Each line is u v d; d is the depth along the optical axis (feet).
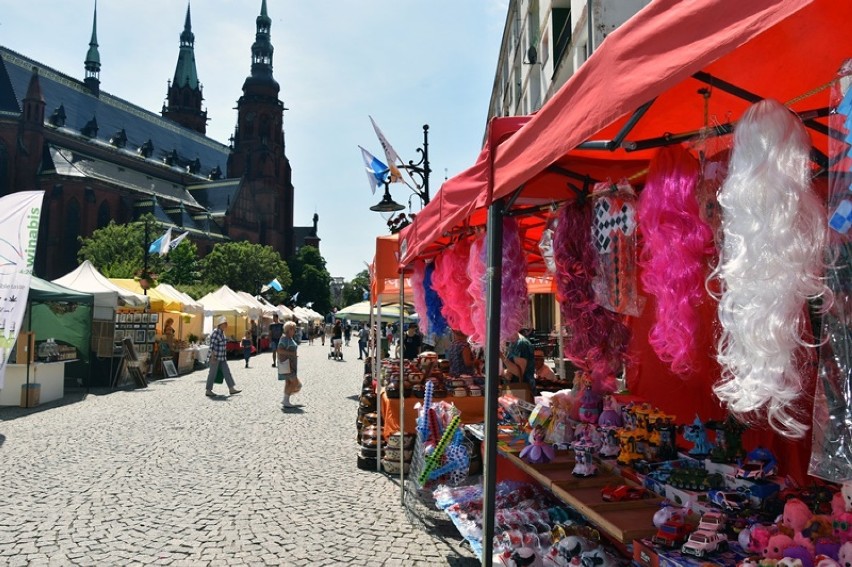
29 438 25.99
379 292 20.11
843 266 3.67
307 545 13.43
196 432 27.76
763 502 6.77
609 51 4.97
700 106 6.45
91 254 183.73
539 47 66.13
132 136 302.45
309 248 320.91
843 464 3.58
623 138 5.57
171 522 14.99
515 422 13.78
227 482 18.89
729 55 5.02
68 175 238.89
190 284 181.47
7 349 28.68
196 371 64.03
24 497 17.11
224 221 303.68
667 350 5.86
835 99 3.78
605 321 8.42
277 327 73.77
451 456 14.38
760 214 3.87
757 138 4.06
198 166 338.34
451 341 24.22
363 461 20.80
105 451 23.44
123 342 47.88
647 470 8.82
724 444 7.89
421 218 12.75
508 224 10.12
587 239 8.39
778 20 3.30
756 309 3.79
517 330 10.02
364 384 28.14
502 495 12.81
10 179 236.43
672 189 5.70
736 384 4.01
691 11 4.06
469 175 9.20
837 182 3.65
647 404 9.94
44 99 256.11
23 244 29.48
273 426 29.55
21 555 12.78
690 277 5.54
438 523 14.88
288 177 347.77
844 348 3.63
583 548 8.98
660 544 6.60
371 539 13.82
